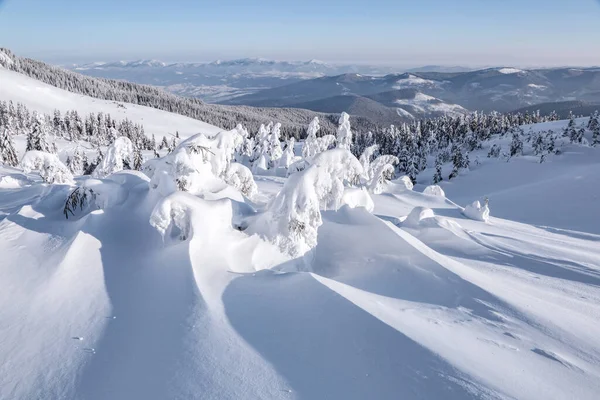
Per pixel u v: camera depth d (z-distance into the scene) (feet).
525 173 243.19
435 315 25.67
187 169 36.50
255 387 16.81
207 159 40.88
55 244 31.48
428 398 16.06
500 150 295.07
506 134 337.72
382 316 22.44
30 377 18.47
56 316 23.40
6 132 159.12
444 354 19.01
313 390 16.67
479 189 236.84
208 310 23.15
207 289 26.02
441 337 21.74
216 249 30.91
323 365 18.35
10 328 22.21
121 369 18.76
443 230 52.60
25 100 523.70
